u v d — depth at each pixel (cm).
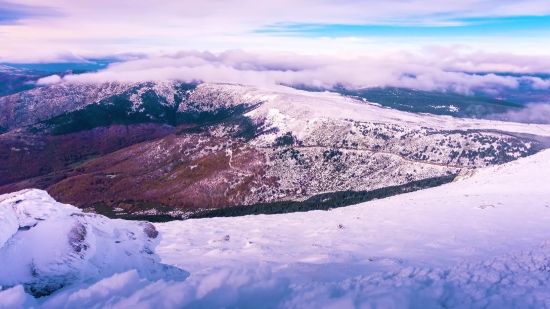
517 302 802
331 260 1406
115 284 796
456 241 1588
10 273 837
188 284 802
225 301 740
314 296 778
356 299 761
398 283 929
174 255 1509
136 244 1348
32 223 996
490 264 1102
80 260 959
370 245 1675
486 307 786
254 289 806
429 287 897
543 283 909
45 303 743
